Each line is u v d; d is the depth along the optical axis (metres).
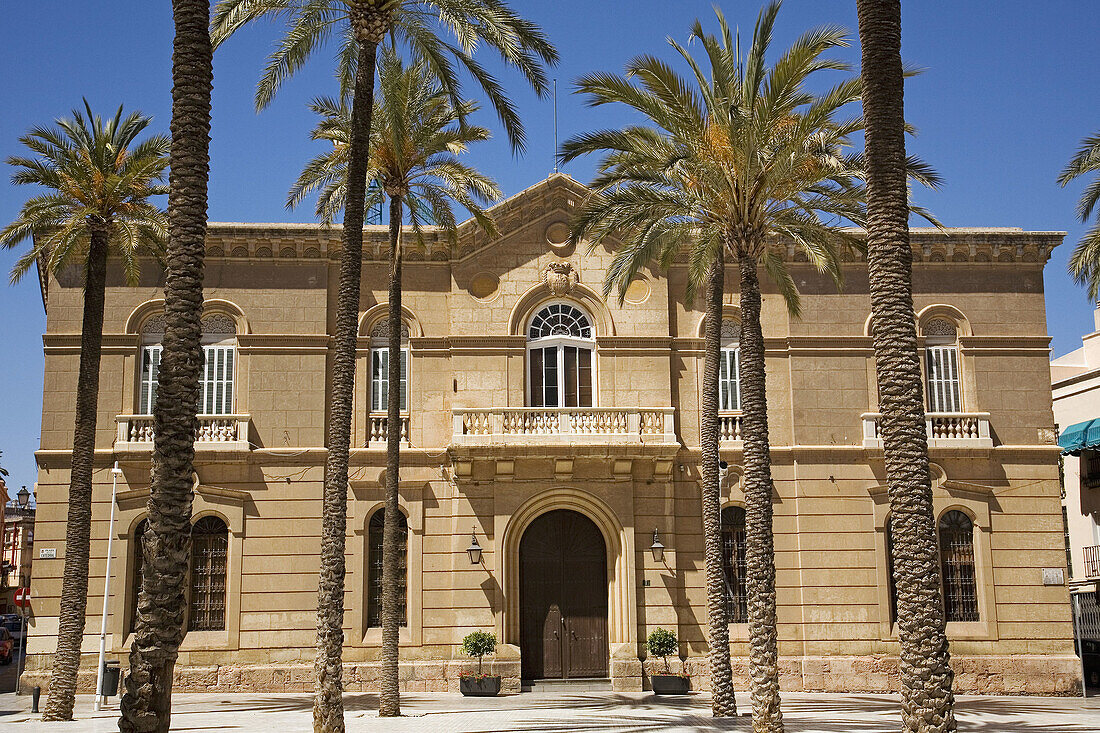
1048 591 31.75
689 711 24.62
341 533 19.20
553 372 31.92
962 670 31.17
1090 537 41.72
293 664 29.83
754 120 21.50
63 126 26.67
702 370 32.25
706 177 22.52
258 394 31.03
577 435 30.28
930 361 33.06
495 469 30.70
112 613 29.55
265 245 31.73
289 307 31.58
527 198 32.25
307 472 30.73
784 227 24.03
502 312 31.83
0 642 49.16
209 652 29.59
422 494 30.91
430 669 29.91
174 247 14.27
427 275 32.19
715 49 23.41
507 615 30.22
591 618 31.05
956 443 32.03
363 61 20.70
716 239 25.11
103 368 30.75
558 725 21.42
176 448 13.81
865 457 31.98
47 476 30.12
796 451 31.81
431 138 26.67
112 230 26.52
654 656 29.81
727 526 31.70
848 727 21.55
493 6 21.73
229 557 30.11
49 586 29.69
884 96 16.31
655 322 32.19
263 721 22.36
